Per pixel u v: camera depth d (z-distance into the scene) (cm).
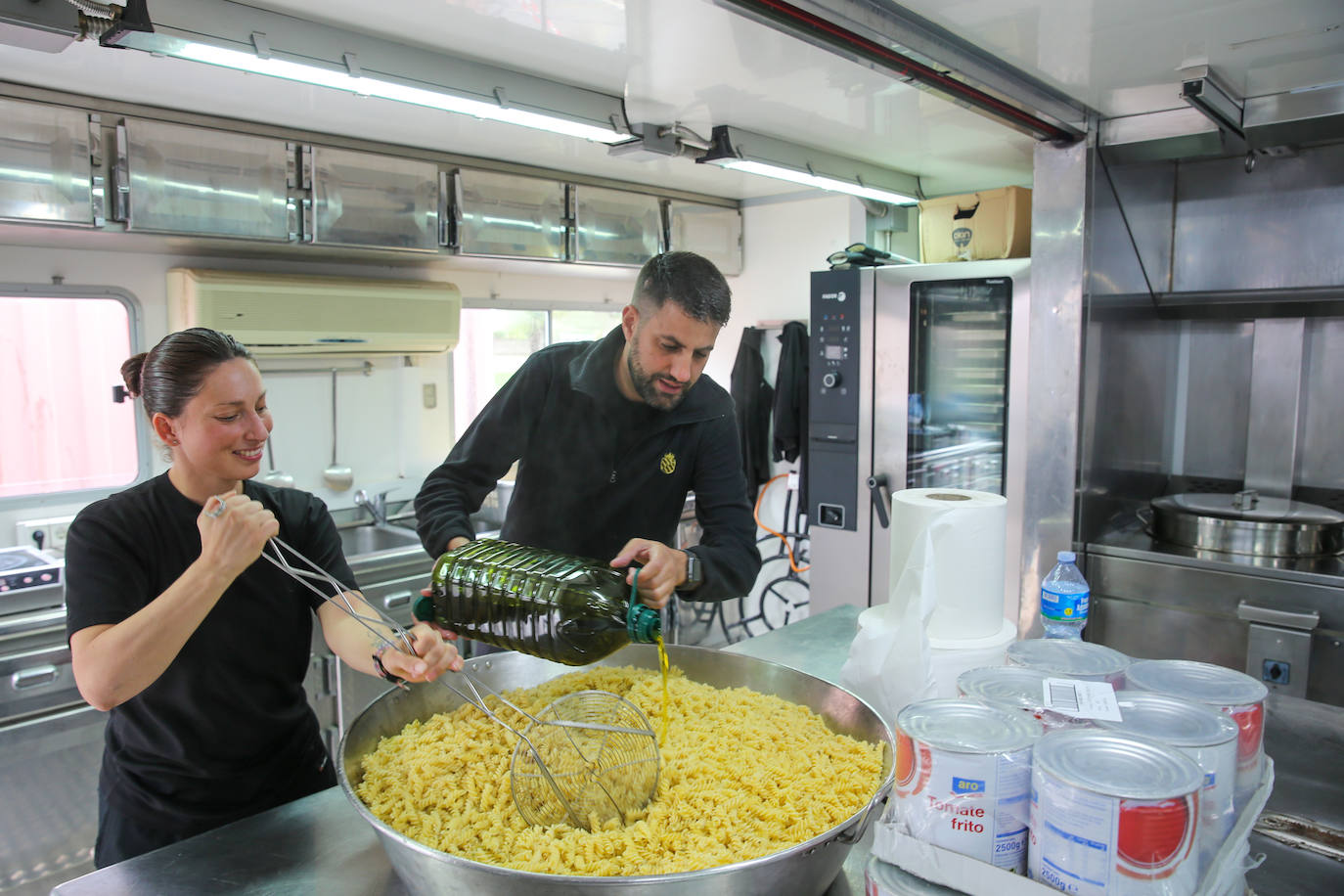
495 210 332
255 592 136
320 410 340
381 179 301
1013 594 291
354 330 319
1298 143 264
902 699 128
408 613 310
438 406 379
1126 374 286
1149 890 68
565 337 435
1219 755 80
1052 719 88
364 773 113
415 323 336
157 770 133
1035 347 266
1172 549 254
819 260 409
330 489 346
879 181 333
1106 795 68
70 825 244
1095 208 256
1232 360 298
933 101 232
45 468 285
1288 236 280
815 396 343
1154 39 185
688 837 95
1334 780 117
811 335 340
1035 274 264
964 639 140
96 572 123
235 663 134
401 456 368
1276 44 190
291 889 99
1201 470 310
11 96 229
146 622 112
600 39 186
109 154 248
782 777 107
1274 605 229
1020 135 275
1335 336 273
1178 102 237
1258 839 106
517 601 122
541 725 104
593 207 366
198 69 218
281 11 172
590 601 118
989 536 139
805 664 170
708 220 420
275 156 277
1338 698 221
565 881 77
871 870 83
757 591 445
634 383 148
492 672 138
